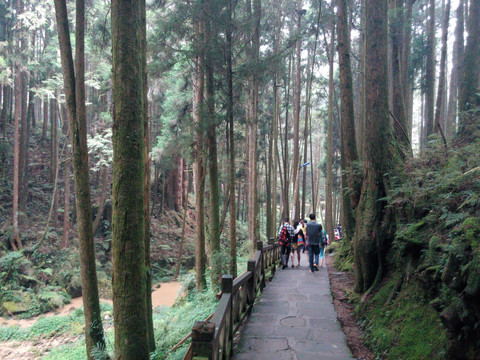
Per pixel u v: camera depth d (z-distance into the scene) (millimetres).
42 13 15414
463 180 4598
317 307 6418
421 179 5391
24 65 16531
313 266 9867
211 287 9469
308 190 49000
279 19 16578
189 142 10586
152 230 24125
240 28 8469
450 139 7074
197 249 10039
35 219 20000
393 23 9836
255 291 6832
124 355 3385
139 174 3506
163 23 8125
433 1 13547
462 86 8719
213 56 8336
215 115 8641
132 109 3473
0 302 13484
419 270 4211
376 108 6410
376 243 5879
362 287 6395
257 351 4492
